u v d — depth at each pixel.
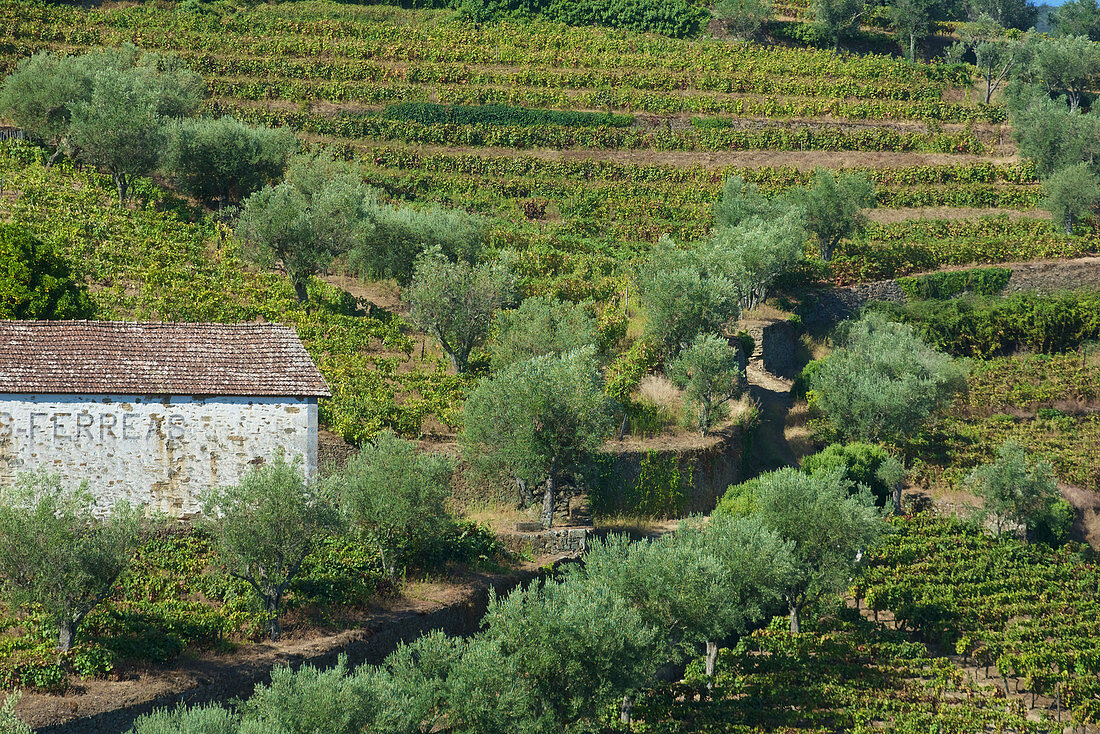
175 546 45.88
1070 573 73.88
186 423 47.88
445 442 60.91
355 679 35.06
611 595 42.28
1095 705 56.16
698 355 70.44
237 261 82.38
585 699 39.78
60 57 117.94
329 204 78.50
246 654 41.03
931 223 120.88
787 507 58.94
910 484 83.69
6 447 46.69
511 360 68.56
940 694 54.41
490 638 40.97
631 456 63.84
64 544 37.69
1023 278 113.25
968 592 68.06
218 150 94.19
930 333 104.62
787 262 99.06
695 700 51.59
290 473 43.00
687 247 110.12
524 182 119.88
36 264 61.22
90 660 37.97
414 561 49.94
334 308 78.19
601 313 87.00
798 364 99.56
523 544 53.91
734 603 50.16
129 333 49.62
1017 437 92.88
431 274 69.94
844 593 68.50
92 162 88.94
